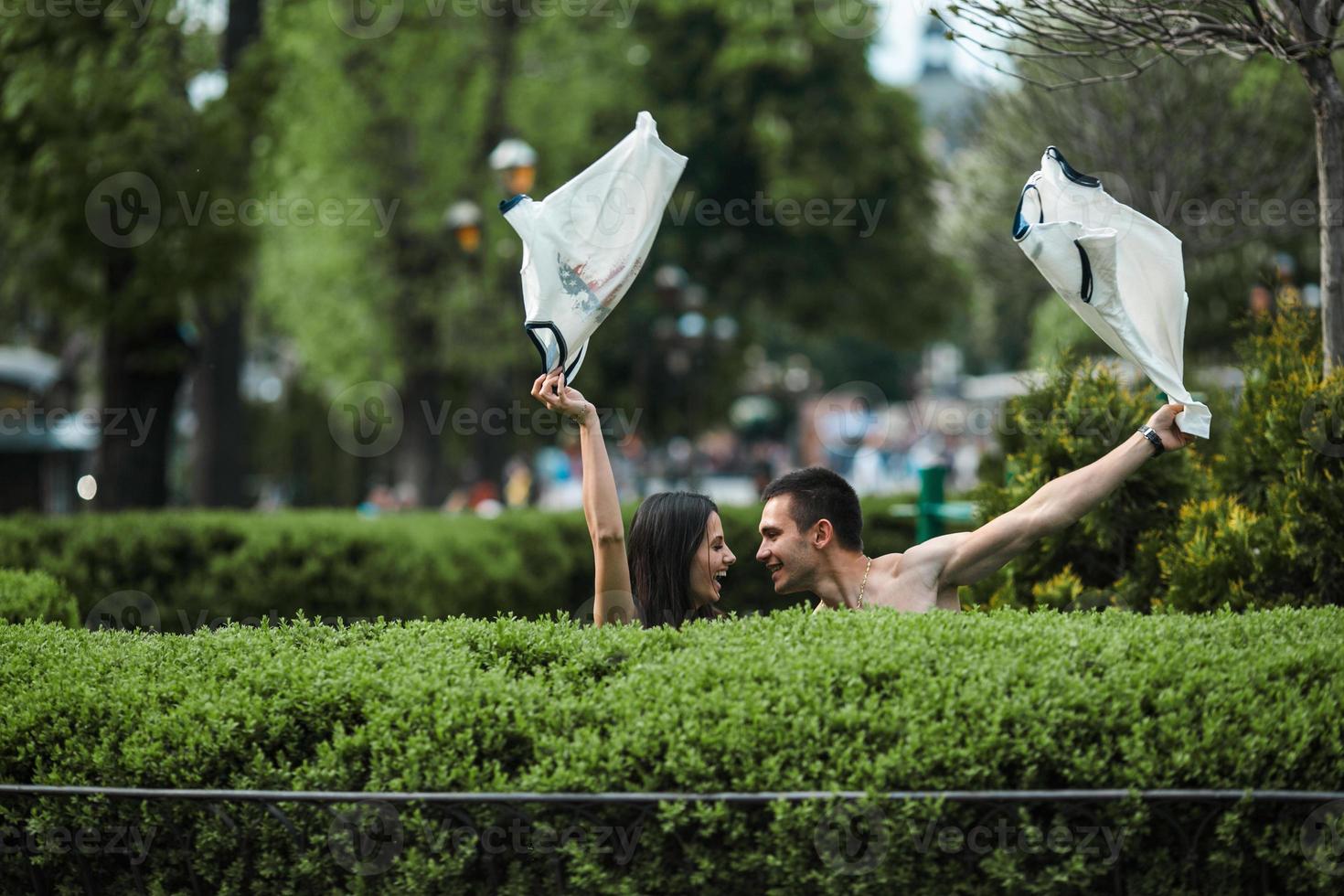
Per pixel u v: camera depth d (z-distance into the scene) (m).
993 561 6.72
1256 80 16.03
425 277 37.47
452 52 33.62
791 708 5.23
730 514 18.14
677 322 40.31
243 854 5.42
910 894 5.07
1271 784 5.20
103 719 5.76
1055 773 5.18
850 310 52.72
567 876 5.22
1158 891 5.15
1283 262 24.95
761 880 5.12
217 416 26.33
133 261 19.80
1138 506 9.32
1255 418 8.83
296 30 24.75
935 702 5.22
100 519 15.98
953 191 23.31
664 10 47.62
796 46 48.88
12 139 18.81
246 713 5.52
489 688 5.46
